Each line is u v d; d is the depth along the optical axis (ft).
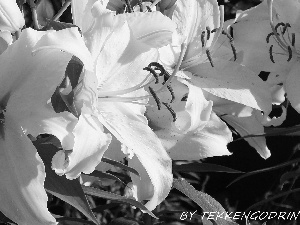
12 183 2.20
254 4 3.95
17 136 2.20
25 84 2.18
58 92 2.22
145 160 2.45
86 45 2.31
